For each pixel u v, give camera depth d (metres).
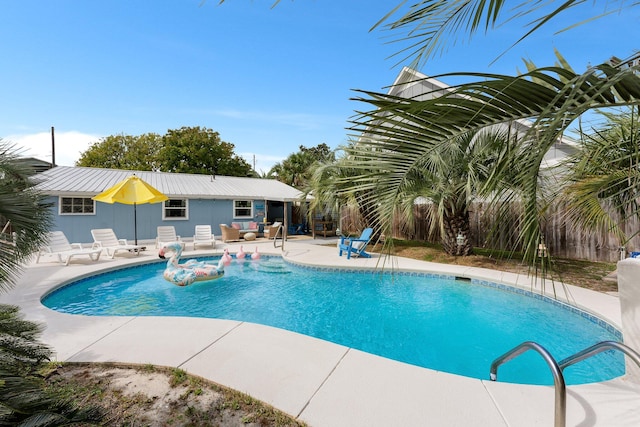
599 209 3.81
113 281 8.83
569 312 6.05
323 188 12.99
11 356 2.35
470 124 1.47
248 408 2.82
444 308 6.81
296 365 3.56
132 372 3.42
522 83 1.16
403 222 15.06
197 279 8.56
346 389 3.09
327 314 6.59
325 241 16.23
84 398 2.94
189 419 2.68
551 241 10.43
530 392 3.05
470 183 7.30
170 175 18.08
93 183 13.80
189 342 4.14
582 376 4.16
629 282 3.16
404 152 1.78
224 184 18.55
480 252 11.33
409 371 3.44
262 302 7.30
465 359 4.77
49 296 6.72
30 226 2.25
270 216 21.72
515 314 6.34
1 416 1.44
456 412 2.75
